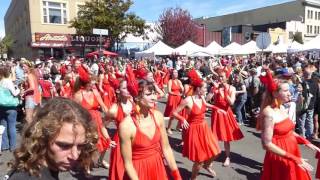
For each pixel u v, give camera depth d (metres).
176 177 3.45
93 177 5.98
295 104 8.24
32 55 30.67
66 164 1.41
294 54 26.34
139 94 3.29
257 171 6.38
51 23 30.92
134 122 3.28
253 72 10.84
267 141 3.90
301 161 3.79
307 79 8.64
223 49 25.00
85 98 5.58
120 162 4.56
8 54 52.38
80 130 1.41
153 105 3.37
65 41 30.86
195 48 24.55
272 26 68.44
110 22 28.02
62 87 9.23
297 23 67.94
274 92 3.93
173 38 44.53
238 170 6.42
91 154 1.50
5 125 7.54
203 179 5.96
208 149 5.41
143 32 30.45
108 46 29.55
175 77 9.60
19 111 9.92
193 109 5.44
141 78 3.49
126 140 3.24
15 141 7.59
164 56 30.03
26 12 33.22
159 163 3.42
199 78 5.47
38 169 1.37
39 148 1.36
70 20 30.39
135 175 3.21
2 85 7.32
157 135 3.38
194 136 5.43
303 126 8.61
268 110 3.94
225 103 6.55
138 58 27.20
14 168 1.40
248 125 10.50
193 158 5.41
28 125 1.40
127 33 30.06
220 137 6.49
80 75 5.62
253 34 45.94
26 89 8.00
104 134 5.33
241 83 10.52
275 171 4.04
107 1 28.41
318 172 4.59
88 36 29.00
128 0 28.94
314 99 8.53
